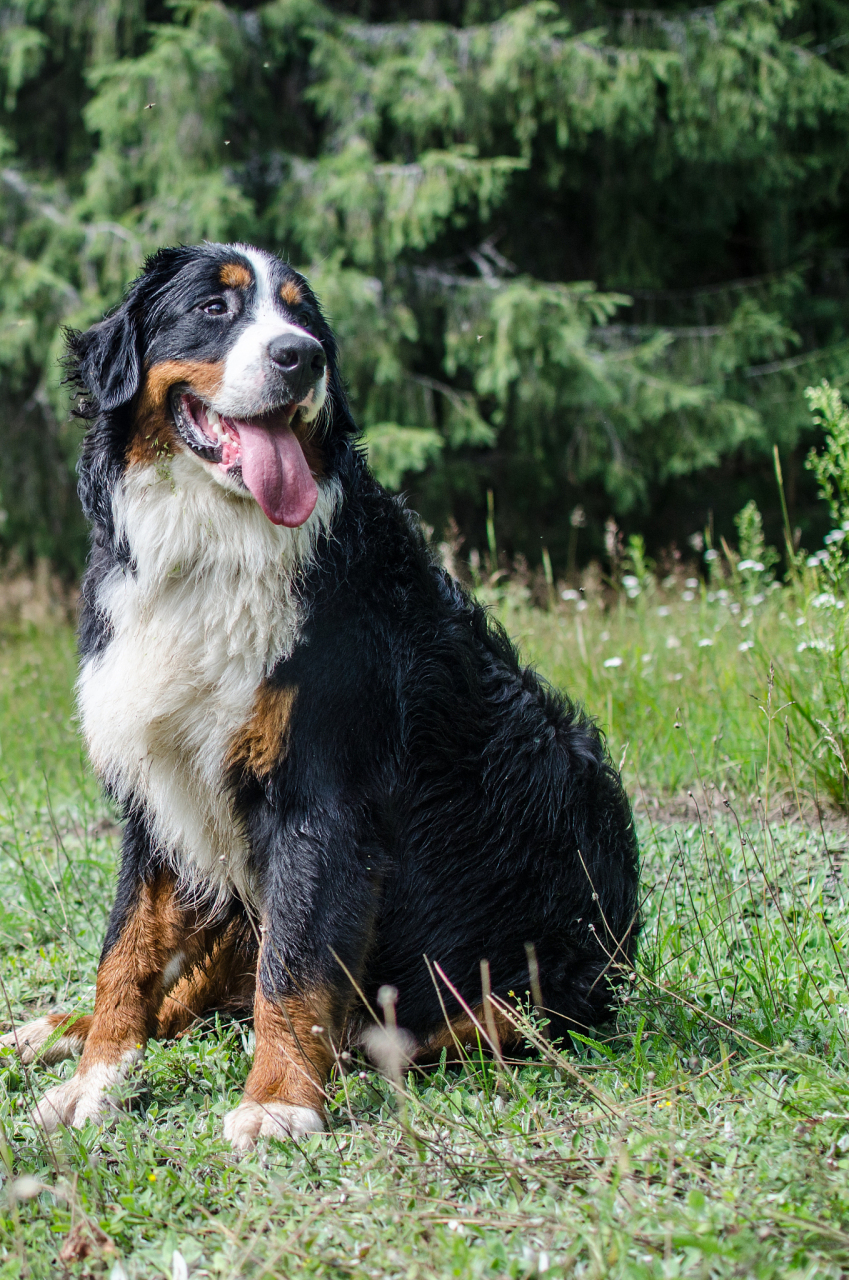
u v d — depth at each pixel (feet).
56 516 39.91
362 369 36.17
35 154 41.24
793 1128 7.94
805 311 44.88
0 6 38.50
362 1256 6.80
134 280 10.78
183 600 10.23
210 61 35.47
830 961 11.52
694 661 19.57
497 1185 7.66
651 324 42.34
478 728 10.77
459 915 10.54
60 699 23.65
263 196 38.47
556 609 24.14
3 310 35.78
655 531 44.60
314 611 10.09
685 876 12.64
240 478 9.91
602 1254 6.53
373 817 10.05
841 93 39.63
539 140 40.04
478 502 40.57
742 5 38.81
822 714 14.92
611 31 39.83
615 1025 10.90
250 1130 8.72
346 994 9.64
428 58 37.01
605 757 11.71
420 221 36.17
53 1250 7.18
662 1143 7.74
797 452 44.86
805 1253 6.56
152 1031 10.43
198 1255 7.02
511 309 35.12
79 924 13.55
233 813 10.19
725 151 39.58
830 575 16.42
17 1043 10.55
